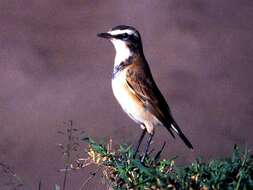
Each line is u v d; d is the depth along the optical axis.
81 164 9.12
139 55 10.81
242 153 8.49
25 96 20.55
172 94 21.20
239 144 18.23
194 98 20.94
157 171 8.16
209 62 23.44
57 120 19.19
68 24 25.47
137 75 10.65
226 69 23.03
